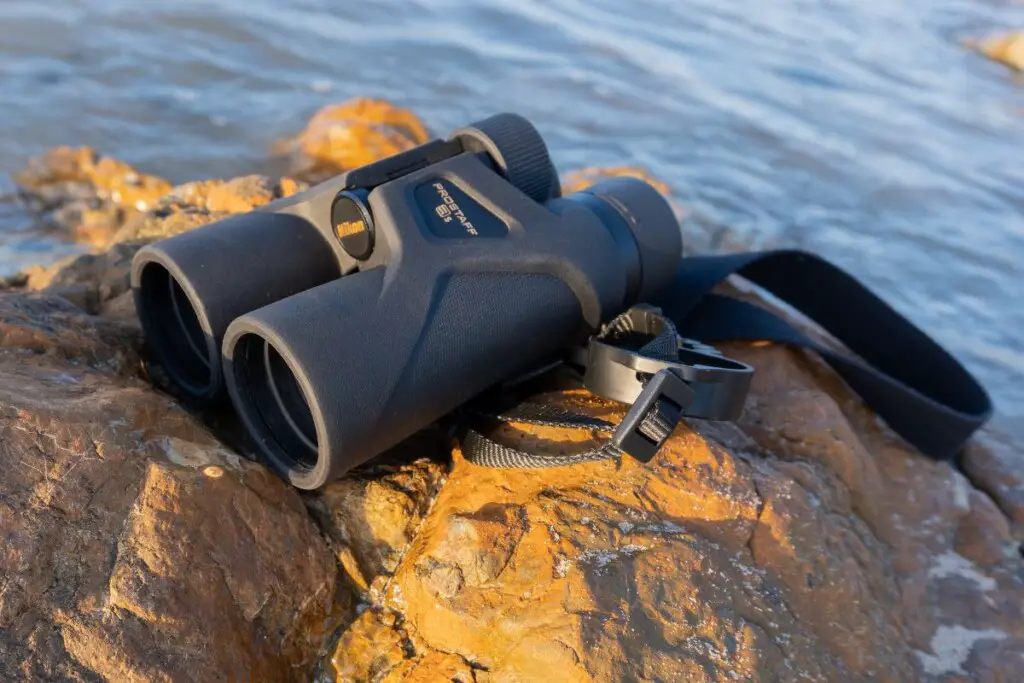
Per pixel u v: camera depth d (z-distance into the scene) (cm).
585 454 39
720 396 41
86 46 108
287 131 94
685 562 39
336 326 38
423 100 107
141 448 39
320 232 43
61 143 88
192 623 37
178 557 37
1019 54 142
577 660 37
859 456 48
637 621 38
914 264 85
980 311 78
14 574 36
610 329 44
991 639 46
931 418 51
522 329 41
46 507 37
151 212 56
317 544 40
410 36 125
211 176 85
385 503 41
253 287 42
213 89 102
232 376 40
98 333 44
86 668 35
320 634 39
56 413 38
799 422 48
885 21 157
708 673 37
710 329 52
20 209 76
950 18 159
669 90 119
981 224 93
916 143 112
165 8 120
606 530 39
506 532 39
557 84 117
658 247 46
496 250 41
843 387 54
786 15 155
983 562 50
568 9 143
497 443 41
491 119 45
